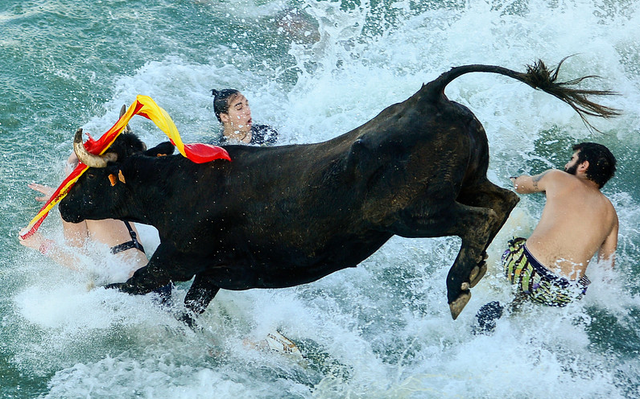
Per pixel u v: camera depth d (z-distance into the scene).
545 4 28.31
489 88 23.67
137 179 14.08
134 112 12.98
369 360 15.27
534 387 14.14
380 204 11.95
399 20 28.34
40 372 14.75
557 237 15.68
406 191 11.70
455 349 15.38
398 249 18.44
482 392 14.12
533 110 22.80
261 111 23.27
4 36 26.52
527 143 21.64
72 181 14.48
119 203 14.55
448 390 14.23
